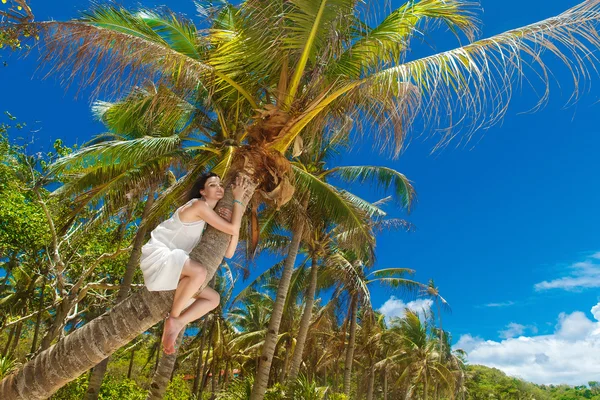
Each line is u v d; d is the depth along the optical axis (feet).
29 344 94.58
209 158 37.50
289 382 51.37
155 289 11.25
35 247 55.77
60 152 52.80
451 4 20.45
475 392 219.20
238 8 21.67
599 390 370.53
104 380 67.72
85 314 66.13
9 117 53.67
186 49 30.68
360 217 39.52
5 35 17.62
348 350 71.10
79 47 18.24
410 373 119.24
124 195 39.47
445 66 17.47
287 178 19.01
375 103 21.67
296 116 20.07
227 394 58.95
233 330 116.37
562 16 14.21
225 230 12.73
